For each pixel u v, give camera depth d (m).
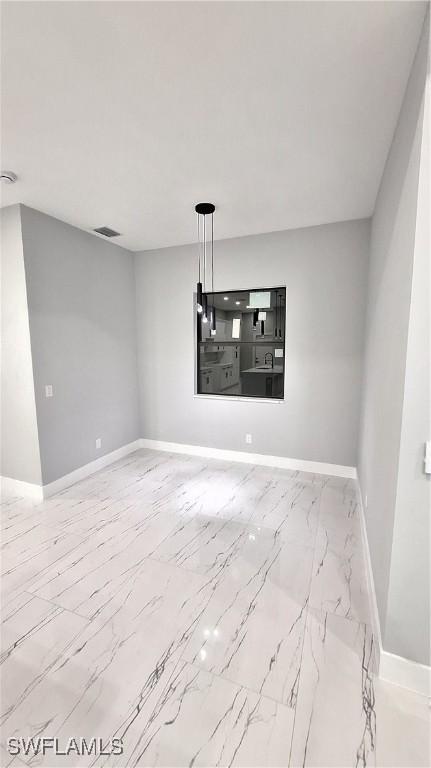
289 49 1.37
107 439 4.03
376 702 1.39
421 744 1.25
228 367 5.03
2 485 3.36
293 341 3.66
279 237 3.58
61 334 3.31
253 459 4.03
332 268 3.41
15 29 1.28
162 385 4.43
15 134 1.91
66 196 2.70
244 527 2.69
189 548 2.42
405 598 1.41
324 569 2.20
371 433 2.39
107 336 3.95
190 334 4.17
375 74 1.49
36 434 3.10
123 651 1.62
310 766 1.19
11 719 1.34
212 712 1.36
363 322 3.36
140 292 4.38
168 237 3.75
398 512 1.38
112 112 1.74
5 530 2.66
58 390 3.31
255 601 1.93
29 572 2.18
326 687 1.45
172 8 1.20
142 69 1.46
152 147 2.05
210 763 1.20
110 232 3.58
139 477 3.68
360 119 1.80
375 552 1.90
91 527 2.70
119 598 1.96
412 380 1.30
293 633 1.72
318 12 1.22
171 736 1.28
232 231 3.58
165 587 2.04
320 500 3.12
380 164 2.23
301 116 1.78
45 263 3.09
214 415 4.18
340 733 1.28
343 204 2.90
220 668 1.54
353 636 1.70
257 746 1.24
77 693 1.43
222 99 1.65
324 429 3.65
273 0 1.17
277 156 2.15
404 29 1.27
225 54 1.40
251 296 3.93
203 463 4.07
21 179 2.43
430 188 1.21
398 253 1.61
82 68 1.45
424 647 1.41
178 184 2.52
